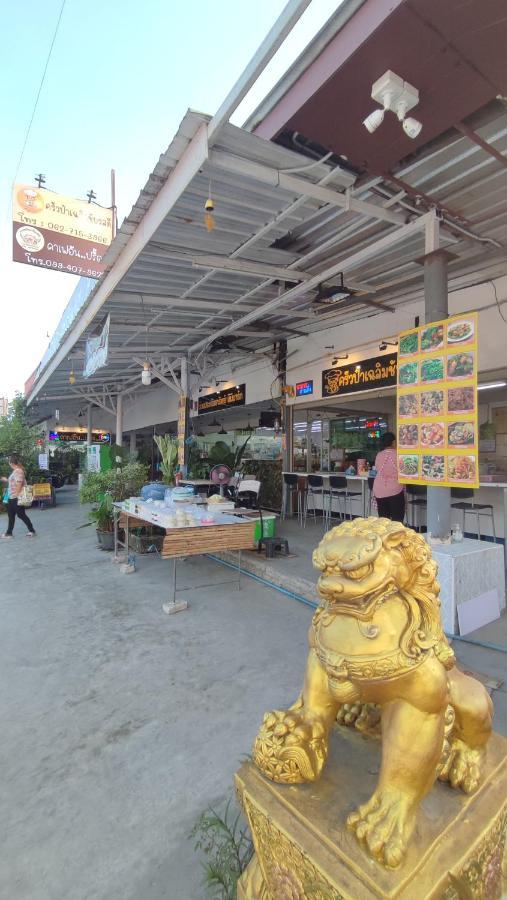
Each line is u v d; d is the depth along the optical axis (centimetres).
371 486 743
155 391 1391
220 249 446
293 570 474
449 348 361
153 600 431
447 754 111
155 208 378
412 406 392
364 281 538
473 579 350
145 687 276
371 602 98
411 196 351
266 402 906
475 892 99
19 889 149
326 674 111
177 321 700
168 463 942
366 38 215
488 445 692
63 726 239
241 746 219
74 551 657
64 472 1933
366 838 91
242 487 754
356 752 119
